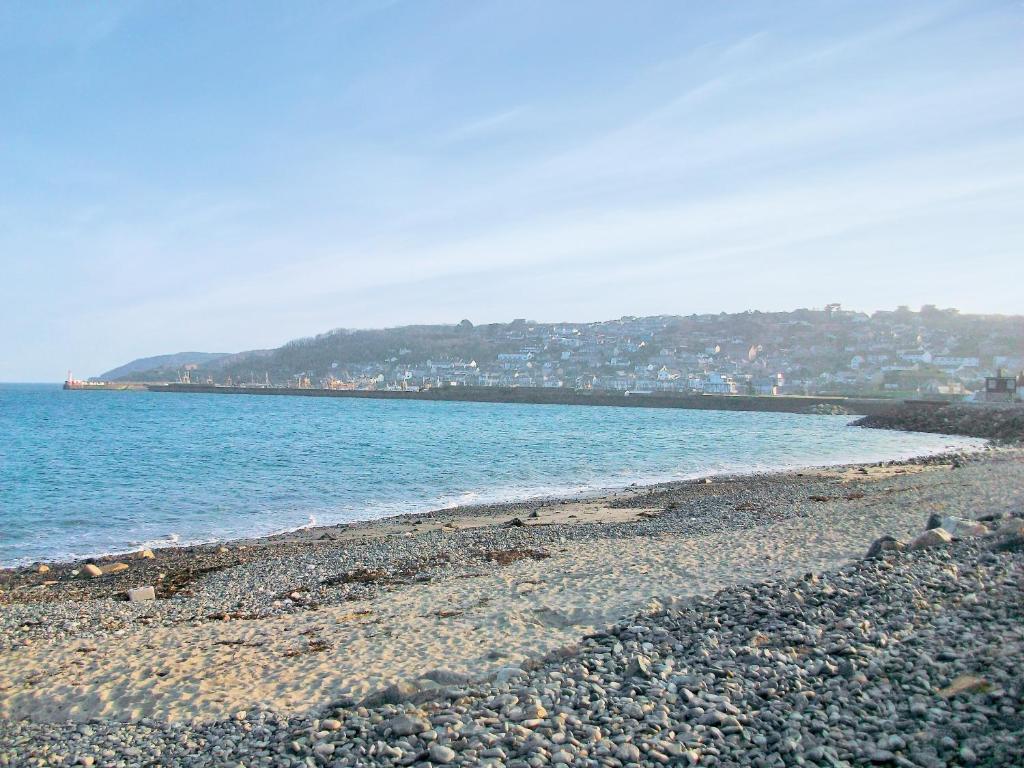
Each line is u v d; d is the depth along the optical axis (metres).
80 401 150.62
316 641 10.63
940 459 42.09
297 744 6.73
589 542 18.14
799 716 6.36
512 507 26.52
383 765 6.10
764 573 12.99
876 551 12.68
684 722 6.55
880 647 7.74
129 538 22.39
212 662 9.91
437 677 8.14
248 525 24.23
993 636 7.53
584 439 61.69
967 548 11.92
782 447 55.72
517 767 5.79
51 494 30.78
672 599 10.75
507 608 11.70
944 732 5.77
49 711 8.48
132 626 12.25
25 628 12.25
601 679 7.84
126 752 7.14
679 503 25.83
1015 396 95.00
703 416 112.81
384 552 17.94
